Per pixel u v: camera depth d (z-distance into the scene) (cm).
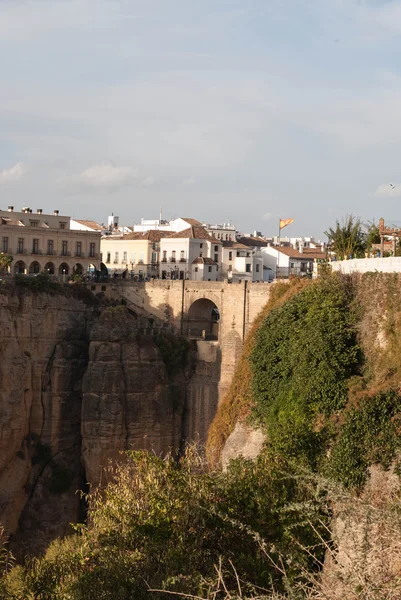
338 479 5953
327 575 2938
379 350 7138
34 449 11150
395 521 2895
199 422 11394
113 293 12569
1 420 10694
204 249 15450
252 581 4203
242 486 4894
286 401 7381
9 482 10731
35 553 10506
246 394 8538
